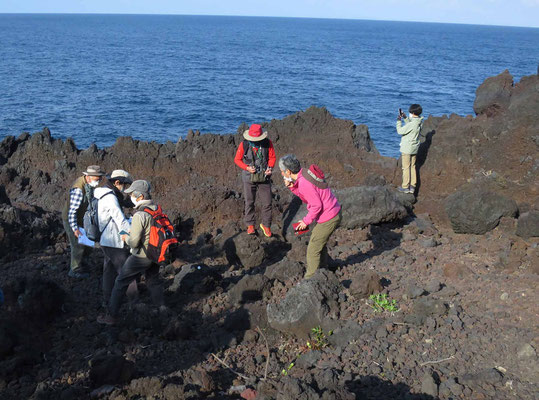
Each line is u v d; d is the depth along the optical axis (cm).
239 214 998
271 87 5722
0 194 947
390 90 5794
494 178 971
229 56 10169
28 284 626
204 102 4541
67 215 711
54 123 3447
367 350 538
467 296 617
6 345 534
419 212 1023
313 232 654
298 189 635
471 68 9300
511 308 574
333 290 618
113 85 5403
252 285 670
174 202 1015
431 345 532
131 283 653
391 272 712
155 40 15450
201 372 513
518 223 790
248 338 592
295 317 585
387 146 2934
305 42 16638
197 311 665
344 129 1337
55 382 505
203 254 862
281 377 519
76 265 733
